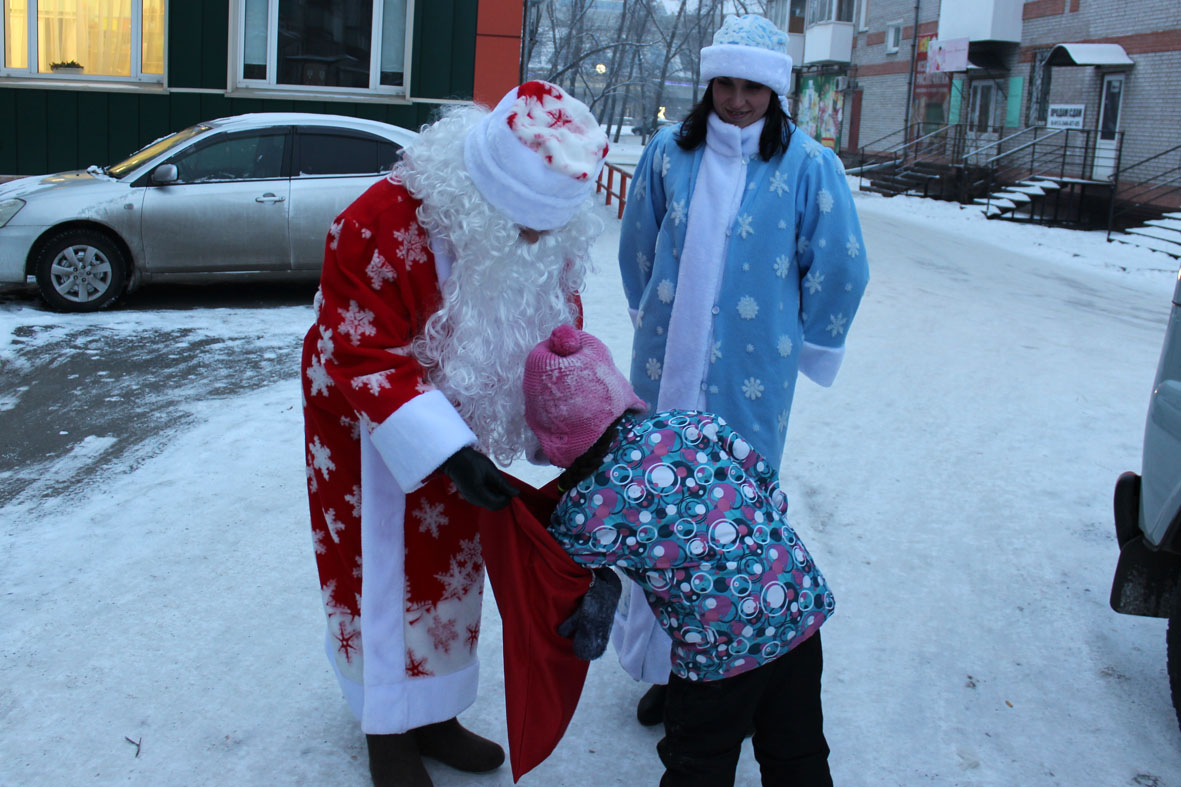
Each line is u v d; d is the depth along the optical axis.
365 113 12.22
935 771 2.81
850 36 38.06
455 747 2.71
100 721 2.84
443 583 2.52
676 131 2.99
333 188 8.66
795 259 2.87
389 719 2.51
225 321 8.10
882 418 6.12
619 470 2.16
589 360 2.14
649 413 3.03
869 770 2.80
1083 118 23.44
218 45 11.73
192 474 4.69
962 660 3.39
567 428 2.14
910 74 32.81
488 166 2.15
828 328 2.91
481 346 2.28
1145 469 3.11
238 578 3.70
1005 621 3.66
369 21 12.05
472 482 2.15
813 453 5.40
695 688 2.30
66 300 8.10
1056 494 4.91
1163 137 21.11
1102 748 2.95
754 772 2.81
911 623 3.62
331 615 2.57
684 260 2.86
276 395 6.05
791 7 45.28
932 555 4.18
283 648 3.26
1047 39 25.20
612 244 13.48
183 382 6.30
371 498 2.40
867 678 3.26
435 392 2.20
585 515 2.16
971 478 5.10
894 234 18.95
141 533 4.04
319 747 2.79
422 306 2.31
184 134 8.85
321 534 2.56
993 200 23.94
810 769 2.35
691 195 2.89
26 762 2.64
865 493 4.84
